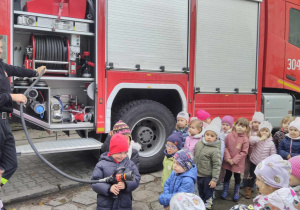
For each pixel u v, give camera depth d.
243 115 5.17
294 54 5.78
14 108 3.63
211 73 4.78
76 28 3.81
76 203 3.28
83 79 3.90
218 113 4.88
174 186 2.39
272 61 5.50
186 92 4.56
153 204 3.29
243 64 5.12
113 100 4.38
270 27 5.41
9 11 3.35
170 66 4.39
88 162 4.75
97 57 3.85
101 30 3.85
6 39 3.33
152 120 4.31
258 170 1.76
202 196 3.12
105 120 3.95
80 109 4.06
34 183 3.76
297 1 5.72
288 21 5.64
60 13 3.67
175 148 2.87
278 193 1.60
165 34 4.34
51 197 3.44
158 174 4.30
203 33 4.67
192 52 4.57
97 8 3.81
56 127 3.77
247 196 3.57
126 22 4.03
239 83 5.10
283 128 3.86
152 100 4.67
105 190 2.25
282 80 5.67
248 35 5.14
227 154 3.39
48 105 3.73
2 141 2.81
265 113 5.46
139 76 4.15
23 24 3.50
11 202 3.23
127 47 4.05
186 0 4.49
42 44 3.73
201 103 4.70
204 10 4.66
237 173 3.43
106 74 3.92
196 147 3.12
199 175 3.05
